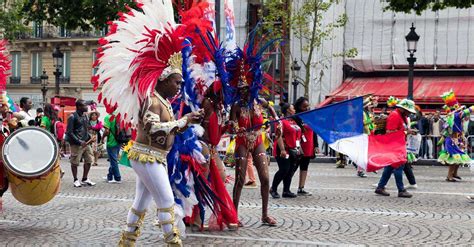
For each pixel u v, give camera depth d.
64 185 13.56
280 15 27.31
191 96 7.86
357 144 8.77
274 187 11.59
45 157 7.74
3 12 40.81
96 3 23.20
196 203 7.70
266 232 8.12
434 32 31.83
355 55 31.06
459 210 10.16
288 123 11.45
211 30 8.03
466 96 28.91
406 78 32.47
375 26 32.91
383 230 8.31
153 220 8.93
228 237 7.75
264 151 8.60
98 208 10.04
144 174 6.04
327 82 32.97
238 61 8.31
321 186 13.67
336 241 7.56
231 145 14.09
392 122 10.97
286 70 34.06
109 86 6.15
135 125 6.21
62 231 8.09
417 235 7.99
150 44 6.03
